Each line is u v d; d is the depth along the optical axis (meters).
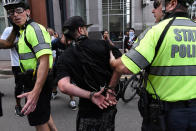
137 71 1.10
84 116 1.41
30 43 1.63
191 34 1.14
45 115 1.81
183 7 1.19
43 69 1.58
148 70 1.23
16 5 1.64
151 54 1.10
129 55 1.11
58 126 2.89
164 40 1.10
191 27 1.16
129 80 3.35
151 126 1.21
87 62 1.32
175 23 1.15
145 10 12.82
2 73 7.00
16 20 1.69
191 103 1.12
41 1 9.02
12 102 3.95
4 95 4.43
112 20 13.70
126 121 2.99
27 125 2.97
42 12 9.10
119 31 13.72
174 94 1.14
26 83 1.73
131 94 3.65
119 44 13.34
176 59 1.11
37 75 1.58
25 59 1.70
